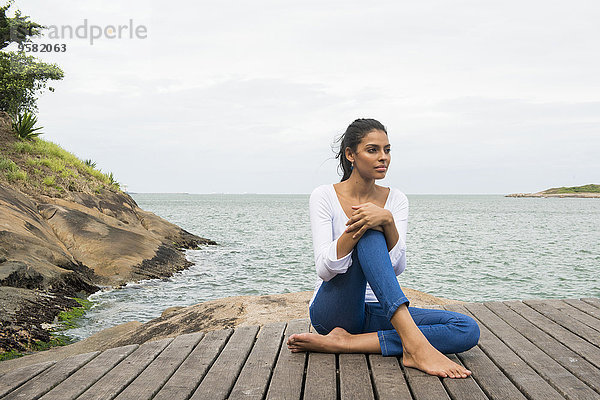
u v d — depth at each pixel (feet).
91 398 8.41
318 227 10.19
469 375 9.20
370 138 9.97
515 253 72.59
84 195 58.75
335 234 10.38
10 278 30.14
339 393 9.32
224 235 97.60
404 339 9.60
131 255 44.11
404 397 8.34
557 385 8.81
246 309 17.12
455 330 9.95
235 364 10.08
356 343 10.34
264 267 53.72
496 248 79.66
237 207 344.28
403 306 9.66
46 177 57.31
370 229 9.65
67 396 8.54
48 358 17.04
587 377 9.18
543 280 49.65
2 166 54.39
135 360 10.41
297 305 17.47
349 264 9.62
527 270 56.03
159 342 11.67
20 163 59.47
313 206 10.44
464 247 80.94
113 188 69.00
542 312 13.92
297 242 83.71
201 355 10.66
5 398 8.48
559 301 15.20
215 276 46.57
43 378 9.41
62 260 36.55
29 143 68.03
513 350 10.78
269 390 8.77
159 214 199.62
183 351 10.97
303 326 12.82
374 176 10.07
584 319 13.20
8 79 84.38
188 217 178.91
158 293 37.40
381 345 10.16
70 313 28.55
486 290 44.50
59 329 25.31
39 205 47.09
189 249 66.13
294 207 349.00
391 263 9.76
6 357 20.30
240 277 46.83
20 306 26.71
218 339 11.82
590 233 115.65
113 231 46.83
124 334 17.80
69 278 34.35
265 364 10.07
